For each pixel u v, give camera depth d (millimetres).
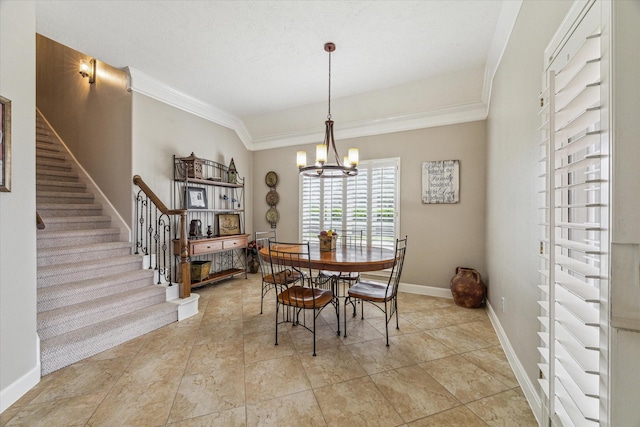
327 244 3027
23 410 1616
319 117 4473
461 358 2199
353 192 4387
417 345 2410
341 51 2859
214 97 4043
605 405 813
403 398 1732
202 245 3834
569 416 1041
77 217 3188
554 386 1188
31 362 1823
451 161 3711
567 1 1223
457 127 3699
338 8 2242
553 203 1130
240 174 5070
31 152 1854
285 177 5047
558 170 1115
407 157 4008
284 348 2361
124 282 2879
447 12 2279
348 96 3967
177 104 3861
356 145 4391
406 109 3883
